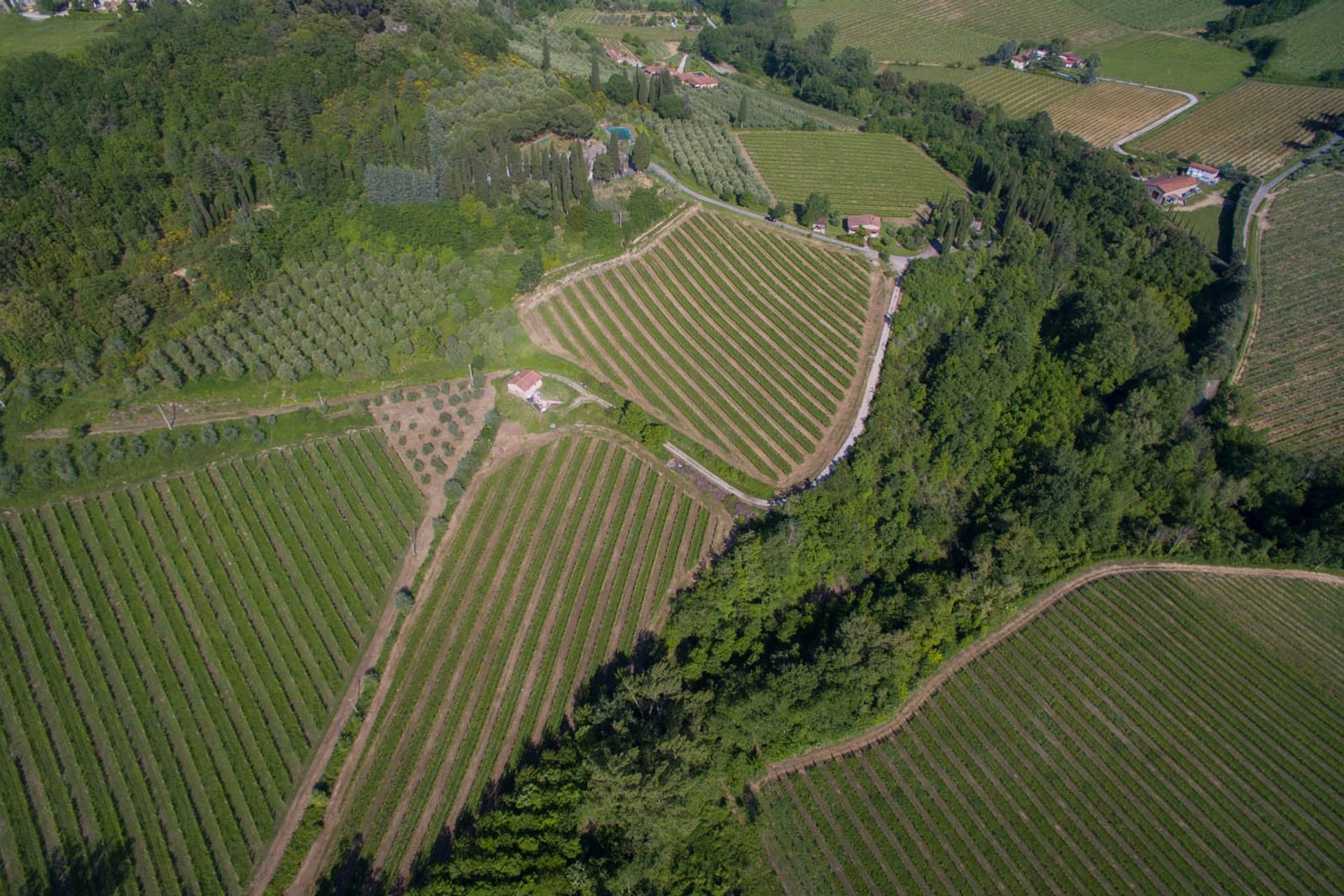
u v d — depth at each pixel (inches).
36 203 4606.3
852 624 3846.0
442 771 3417.8
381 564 4050.2
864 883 3302.2
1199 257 7037.4
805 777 3641.7
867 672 3715.6
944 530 4719.5
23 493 3998.5
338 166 5536.4
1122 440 5054.1
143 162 5098.4
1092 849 3476.9
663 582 4151.1
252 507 4163.4
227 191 5103.3
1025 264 6707.7
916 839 3462.1
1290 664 4296.3
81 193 4783.5
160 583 3801.7
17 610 3624.5
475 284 5285.4
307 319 4849.9
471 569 4079.7
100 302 4505.4
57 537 3907.5
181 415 4407.0
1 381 4247.0
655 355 5310.0
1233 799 3698.3
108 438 4232.3
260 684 3585.1
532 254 5595.5
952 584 4195.4
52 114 5034.5
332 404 4626.0
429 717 3553.2
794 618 4057.6
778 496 4613.7
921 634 4008.4
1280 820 3636.8
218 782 3284.9
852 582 4377.5
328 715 3528.5
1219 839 3545.8
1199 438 5260.8
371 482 4347.9
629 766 3154.5
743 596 4042.8
